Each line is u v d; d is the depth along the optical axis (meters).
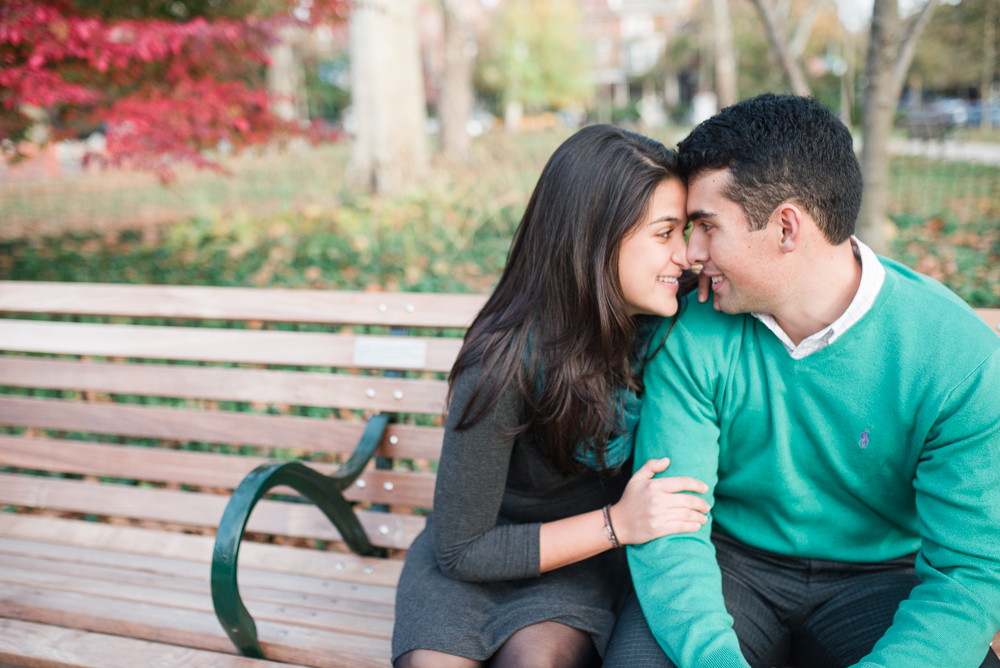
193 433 2.16
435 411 2.00
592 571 1.59
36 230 7.95
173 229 7.33
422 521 2.03
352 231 6.41
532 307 1.43
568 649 1.38
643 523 1.42
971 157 11.77
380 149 8.46
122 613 1.78
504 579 1.48
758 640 1.50
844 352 1.34
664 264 1.40
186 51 4.73
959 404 1.29
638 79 47.44
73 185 12.31
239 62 5.28
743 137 1.27
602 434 1.48
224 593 1.50
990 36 13.20
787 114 1.27
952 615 1.26
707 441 1.49
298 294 2.10
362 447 1.96
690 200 1.36
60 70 4.33
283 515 2.10
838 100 13.96
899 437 1.35
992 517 1.27
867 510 1.46
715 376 1.47
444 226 6.23
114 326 2.22
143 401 3.64
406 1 8.41
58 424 2.25
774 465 1.44
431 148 14.77
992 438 1.27
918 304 1.32
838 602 1.48
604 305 1.38
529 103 39.22
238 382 2.13
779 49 4.98
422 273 5.31
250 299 2.13
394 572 1.94
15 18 3.81
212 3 5.25
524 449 1.54
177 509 2.16
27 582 1.93
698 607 1.34
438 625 1.40
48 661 1.66
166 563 2.04
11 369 2.28
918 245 5.68
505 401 1.44
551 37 36.31
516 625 1.38
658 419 1.51
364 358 2.05
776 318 1.41
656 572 1.40
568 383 1.41
